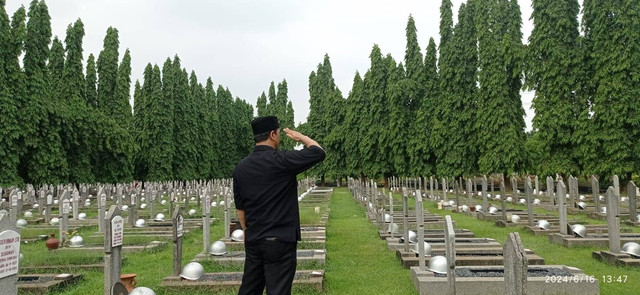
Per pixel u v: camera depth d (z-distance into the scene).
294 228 4.24
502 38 34.47
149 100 46.94
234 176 4.42
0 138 27.36
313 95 56.09
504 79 33.91
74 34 36.16
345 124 49.56
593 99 30.19
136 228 14.77
